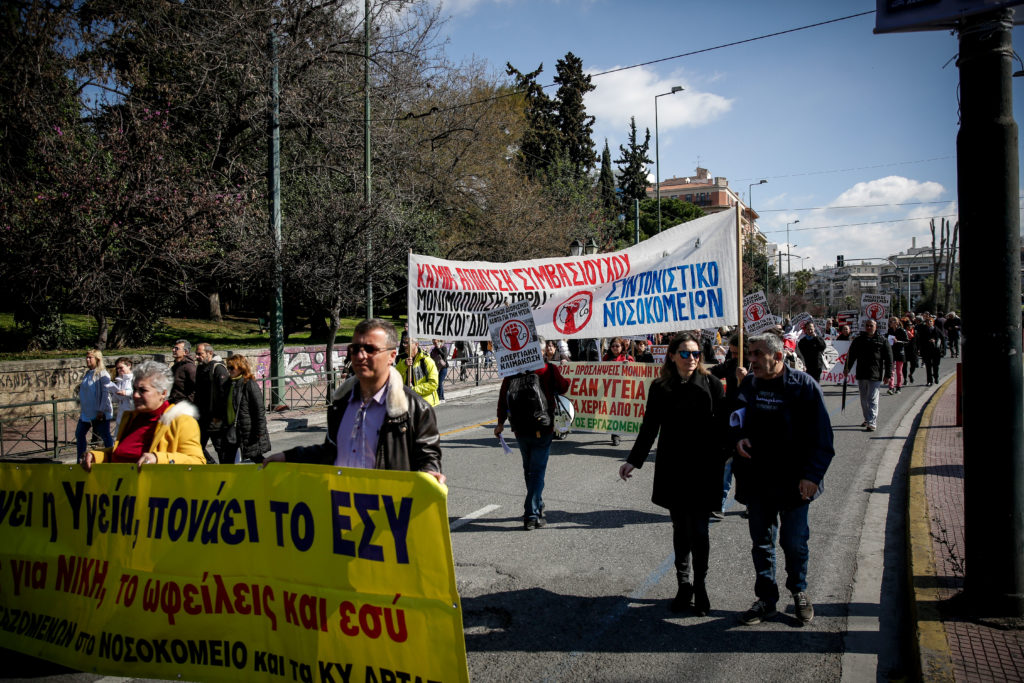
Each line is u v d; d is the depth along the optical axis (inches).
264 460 132.6
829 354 711.7
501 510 271.3
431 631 113.4
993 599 149.3
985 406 149.4
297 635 124.0
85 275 557.3
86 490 148.0
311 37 774.5
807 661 148.5
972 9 145.4
